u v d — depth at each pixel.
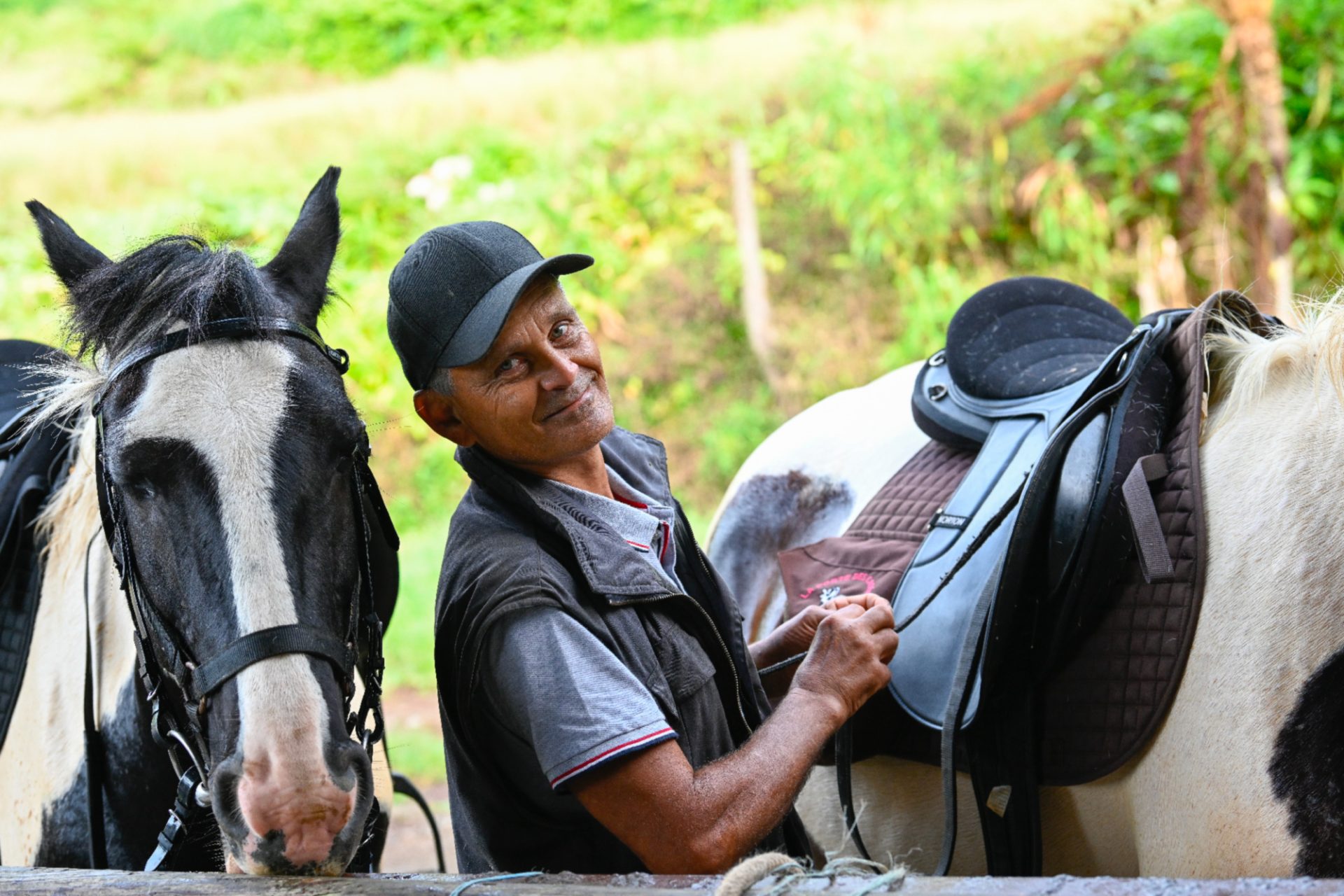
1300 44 7.15
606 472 1.83
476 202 8.94
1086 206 7.38
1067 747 1.86
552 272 1.67
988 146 8.07
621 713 1.53
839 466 2.59
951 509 2.14
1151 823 1.78
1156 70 7.66
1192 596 1.76
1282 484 1.75
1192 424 1.87
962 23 9.92
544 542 1.68
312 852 1.46
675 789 1.52
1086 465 1.86
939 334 7.43
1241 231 6.88
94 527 2.09
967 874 2.09
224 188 9.97
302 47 13.18
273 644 1.53
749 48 10.59
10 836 2.21
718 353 8.10
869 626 1.73
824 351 7.70
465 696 1.66
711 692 1.70
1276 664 1.66
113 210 10.06
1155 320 2.02
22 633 2.19
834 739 2.18
